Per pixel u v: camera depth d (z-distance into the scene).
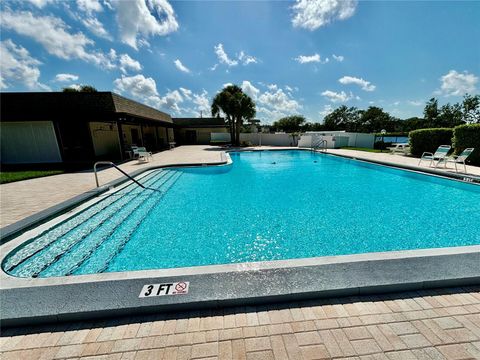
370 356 1.44
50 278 2.11
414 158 11.39
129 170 8.84
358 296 1.98
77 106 10.66
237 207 5.60
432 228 4.32
